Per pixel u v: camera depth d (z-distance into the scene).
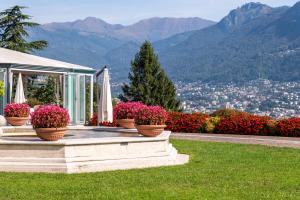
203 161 14.55
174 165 13.55
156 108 13.90
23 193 9.73
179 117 24.45
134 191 10.02
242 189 10.45
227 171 12.71
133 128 17.86
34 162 12.03
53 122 12.40
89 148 12.37
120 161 12.65
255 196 9.77
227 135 22.61
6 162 12.09
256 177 11.91
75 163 12.05
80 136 15.22
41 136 12.46
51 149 12.11
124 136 14.85
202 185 10.78
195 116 24.25
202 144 19.52
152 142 13.48
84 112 29.75
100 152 12.53
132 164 12.80
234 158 15.41
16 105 18.81
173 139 21.58
